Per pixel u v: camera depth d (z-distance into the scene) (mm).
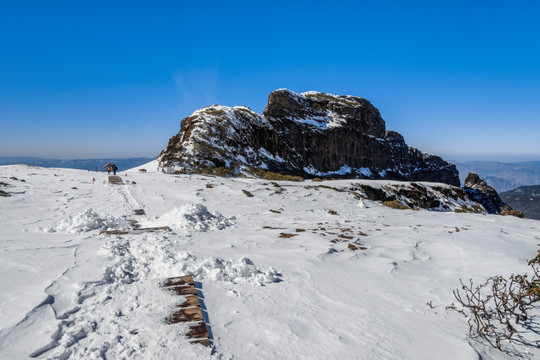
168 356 3273
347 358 3582
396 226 13805
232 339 3764
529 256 8750
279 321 4289
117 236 8172
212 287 5188
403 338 4152
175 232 9211
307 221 14508
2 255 5633
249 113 66750
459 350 3953
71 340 3434
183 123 61375
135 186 23406
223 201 20609
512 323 4770
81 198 17000
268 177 43531
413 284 6309
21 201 14312
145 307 4293
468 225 15484
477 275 6914
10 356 3080
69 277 4973
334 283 5977
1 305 4023
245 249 7895
